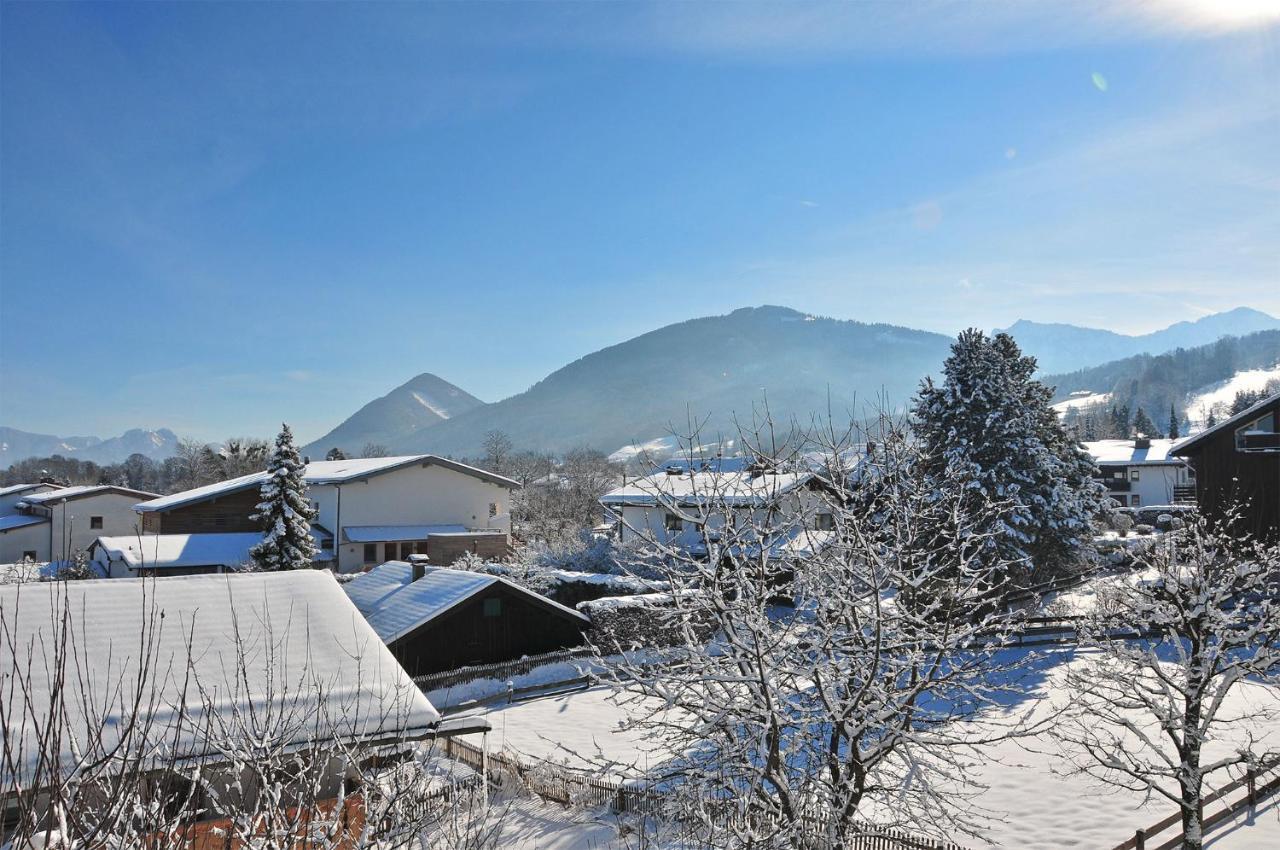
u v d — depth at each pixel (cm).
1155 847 1565
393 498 5538
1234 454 3706
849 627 1098
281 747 640
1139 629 1812
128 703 1256
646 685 1027
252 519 5003
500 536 5362
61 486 8156
